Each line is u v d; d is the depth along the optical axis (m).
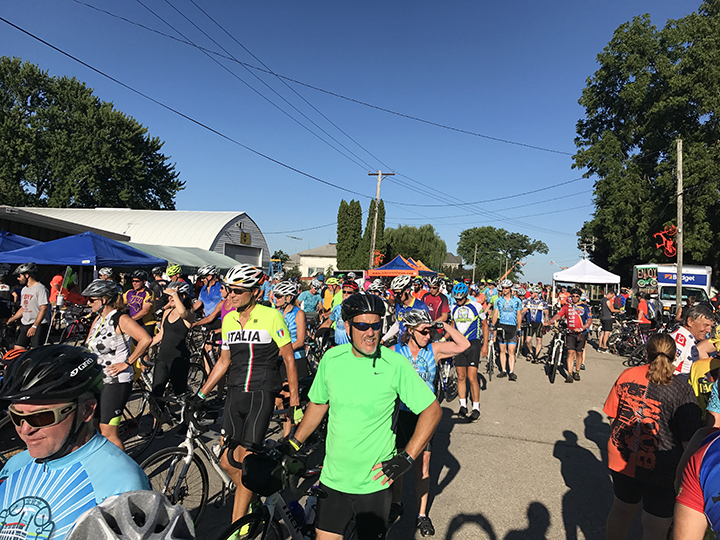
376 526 2.13
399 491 3.18
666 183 26.91
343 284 6.32
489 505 3.82
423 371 3.51
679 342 3.81
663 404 2.58
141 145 41.38
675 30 28.61
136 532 0.94
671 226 25.16
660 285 23.86
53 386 1.21
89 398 1.33
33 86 40.06
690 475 1.46
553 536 3.36
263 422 3.10
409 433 3.23
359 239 46.53
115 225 28.77
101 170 39.44
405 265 24.28
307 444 4.06
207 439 4.96
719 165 25.77
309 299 10.91
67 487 1.25
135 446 4.89
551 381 9.06
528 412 6.73
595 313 25.58
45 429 1.26
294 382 3.30
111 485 1.26
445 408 6.86
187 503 3.57
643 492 2.66
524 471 4.54
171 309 5.19
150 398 4.55
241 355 3.18
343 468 2.16
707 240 26.92
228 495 3.82
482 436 5.58
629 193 28.58
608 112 32.16
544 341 16.34
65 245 11.37
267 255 35.19
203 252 23.64
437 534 3.36
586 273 24.05
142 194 42.44
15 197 37.56
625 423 2.71
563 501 3.91
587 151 30.19
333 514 2.16
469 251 92.69
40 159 38.62
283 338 3.20
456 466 4.64
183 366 5.21
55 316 11.27
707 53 26.50
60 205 38.34
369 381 2.15
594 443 5.40
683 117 28.31
